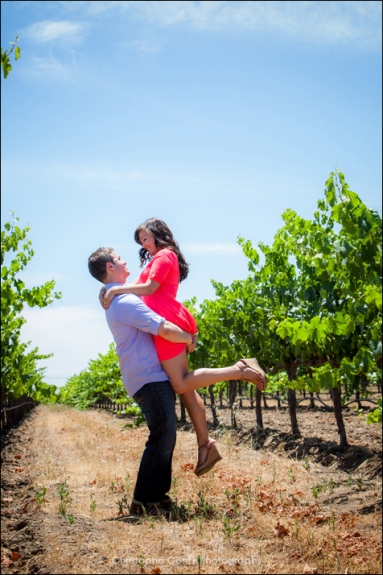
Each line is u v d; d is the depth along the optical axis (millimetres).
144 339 4609
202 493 5090
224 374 4535
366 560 3506
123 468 7207
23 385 9953
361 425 12844
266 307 11039
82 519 4438
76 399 42094
